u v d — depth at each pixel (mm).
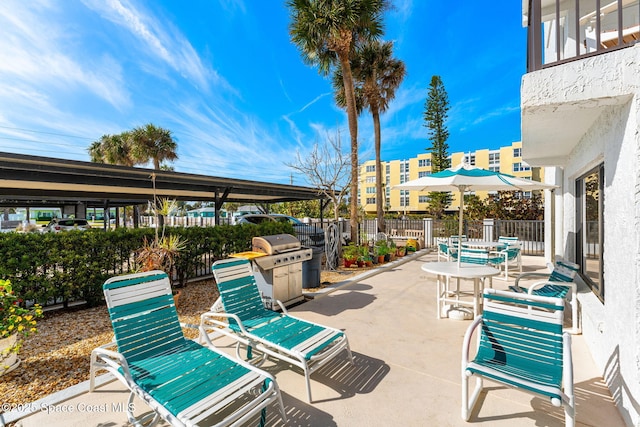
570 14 5871
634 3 4883
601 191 3684
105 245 5531
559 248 7461
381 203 15070
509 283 7102
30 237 4695
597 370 3227
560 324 2457
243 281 3926
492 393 2836
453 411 2578
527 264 9664
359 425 2416
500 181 4145
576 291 4207
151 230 6199
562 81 2721
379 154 15055
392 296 6098
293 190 14109
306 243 11516
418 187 5160
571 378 2164
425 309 5285
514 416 2510
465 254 5863
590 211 4426
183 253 6574
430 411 2582
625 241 2547
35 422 2402
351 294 6250
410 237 13992
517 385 2229
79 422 2406
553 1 5973
